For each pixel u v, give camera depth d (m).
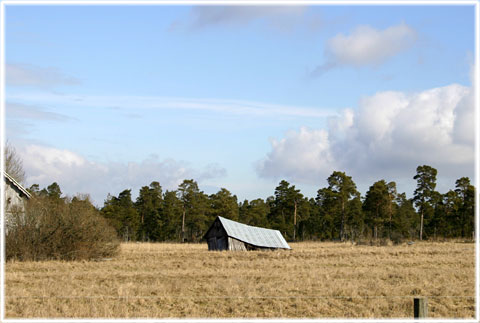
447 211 98.94
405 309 17.62
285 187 104.19
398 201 118.69
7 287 21.16
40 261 32.41
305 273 26.48
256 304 18.20
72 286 21.72
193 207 103.38
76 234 34.75
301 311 17.23
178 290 20.64
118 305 17.34
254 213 115.69
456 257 37.09
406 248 49.44
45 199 37.00
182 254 41.53
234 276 25.12
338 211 102.38
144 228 104.81
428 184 90.75
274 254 41.25
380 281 23.41
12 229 34.50
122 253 40.91
